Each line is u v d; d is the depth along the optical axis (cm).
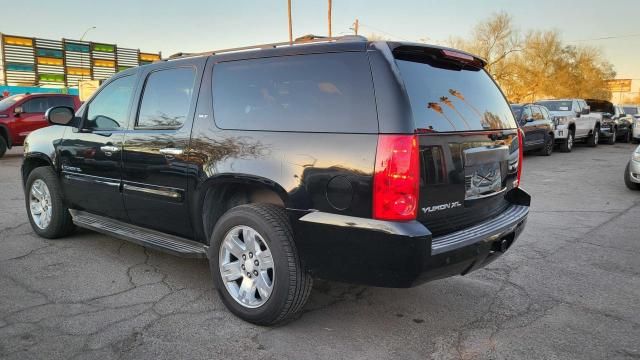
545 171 1207
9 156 1427
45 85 3772
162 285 402
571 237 571
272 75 331
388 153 268
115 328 323
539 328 335
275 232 309
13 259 464
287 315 318
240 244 336
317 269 300
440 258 278
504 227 329
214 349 299
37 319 335
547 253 507
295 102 315
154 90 412
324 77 305
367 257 278
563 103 1833
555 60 5103
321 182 290
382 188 268
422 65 311
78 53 3894
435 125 291
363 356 294
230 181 335
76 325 327
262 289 323
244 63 350
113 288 394
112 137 433
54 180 510
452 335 323
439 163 288
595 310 365
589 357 296
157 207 396
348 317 349
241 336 316
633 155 901
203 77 373
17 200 751
